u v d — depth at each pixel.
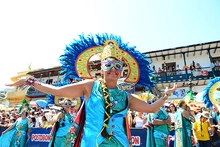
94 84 1.94
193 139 5.83
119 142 1.74
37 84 1.81
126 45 2.63
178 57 19.42
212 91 5.89
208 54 18.66
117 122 1.81
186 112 4.76
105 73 2.00
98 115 1.77
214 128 5.94
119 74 2.03
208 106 5.90
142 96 4.41
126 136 1.85
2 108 15.26
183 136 4.56
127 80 2.50
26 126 6.13
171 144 5.65
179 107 4.93
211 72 17.44
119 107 1.89
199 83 17.88
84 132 1.77
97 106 1.80
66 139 4.57
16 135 5.97
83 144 1.72
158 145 4.27
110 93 1.91
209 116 6.33
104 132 1.71
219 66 17.23
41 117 8.53
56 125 4.66
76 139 1.92
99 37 2.57
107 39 2.58
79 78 2.54
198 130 5.66
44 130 6.92
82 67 2.52
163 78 18.72
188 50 18.25
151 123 4.43
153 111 2.15
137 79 2.55
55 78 24.25
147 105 2.13
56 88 1.83
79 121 1.96
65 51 2.52
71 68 2.51
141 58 2.63
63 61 2.51
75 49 2.54
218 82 5.89
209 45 17.34
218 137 5.86
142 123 6.23
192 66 18.05
